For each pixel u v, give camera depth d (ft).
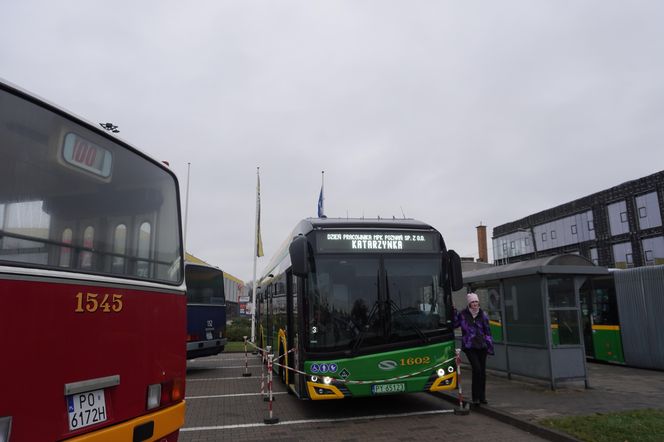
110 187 12.30
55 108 10.85
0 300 8.76
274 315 45.73
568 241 134.82
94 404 10.71
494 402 30.35
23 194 9.80
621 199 118.52
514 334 38.11
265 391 38.99
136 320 12.29
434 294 28.73
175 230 14.87
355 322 27.35
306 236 29.04
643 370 46.29
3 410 8.57
